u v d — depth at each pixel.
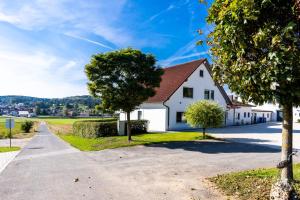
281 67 4.79
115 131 27.28
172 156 14.27
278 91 5.17
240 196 6.96
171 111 30.78
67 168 11.78
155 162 12.65
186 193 7.62
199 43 6.96
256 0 5.06
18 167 12.23
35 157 15.38
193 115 21.22
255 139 21.69
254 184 7.68
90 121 31.53
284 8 5.04
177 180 9.10
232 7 5.23
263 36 5.01
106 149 17.69
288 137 5.88
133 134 27.34
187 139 21.41
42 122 88.56
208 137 21.91
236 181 8.22
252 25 5.38
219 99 36.66
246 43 5.55
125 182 9.10
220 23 5.69
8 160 14.38
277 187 6.02
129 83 18.84
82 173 10.67
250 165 11.45
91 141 23.48
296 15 4.81
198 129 31.78
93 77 19.38
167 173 10.24
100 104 20.36
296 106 5.39
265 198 6.52
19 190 8.41
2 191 8.34
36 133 46.50
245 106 42.94
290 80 4.73
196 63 34.22
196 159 13.22
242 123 41.81
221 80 6.71
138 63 19.34
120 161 13.23
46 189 8.48
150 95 19.94
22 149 20.00
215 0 6.08
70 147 20.48
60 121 96.19
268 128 33.56
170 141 20.23
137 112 36.25
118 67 19.22
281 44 4.83
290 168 6.03
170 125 30.66
